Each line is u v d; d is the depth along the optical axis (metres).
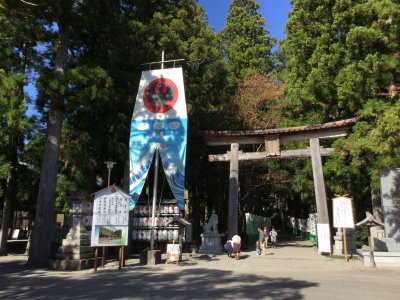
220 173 26.52
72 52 18.25
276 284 9.62
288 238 35.34
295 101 22.80
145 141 16.61
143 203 18.12
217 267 13.61
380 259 13.79
